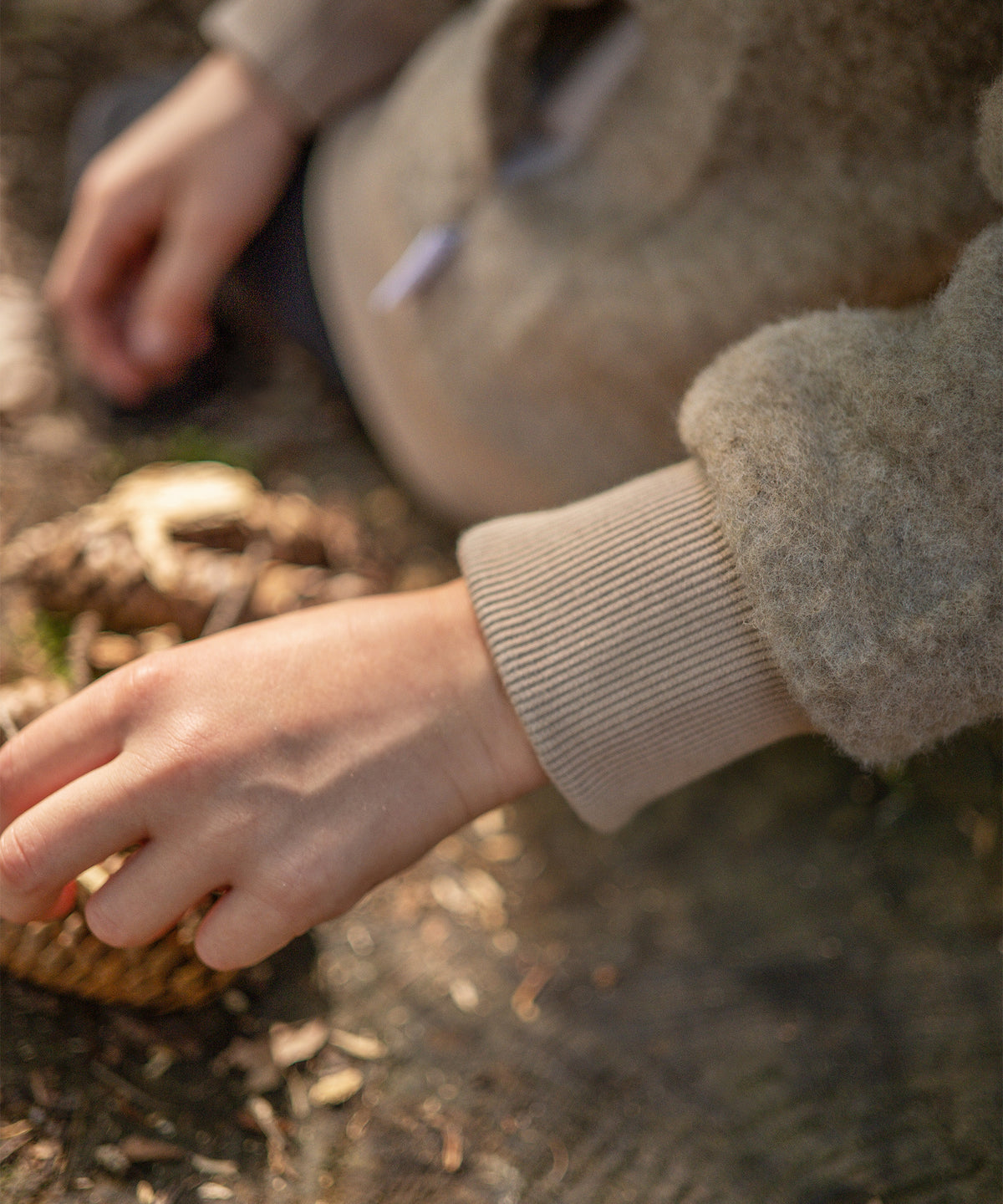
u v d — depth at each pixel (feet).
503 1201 1.57
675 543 1.50
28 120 2.90
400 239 1.93
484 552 1.54
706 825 1.92
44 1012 1.59
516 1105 1.64
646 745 1.51
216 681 1.49
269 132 2.07
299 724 1.49
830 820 1.92
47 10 3.14
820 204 1.68
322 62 2.03
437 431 2.00
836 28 1.58
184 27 3.23
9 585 1.84
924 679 1.43
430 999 1.72
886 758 1.48
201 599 1.77
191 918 1.55
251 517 1.84
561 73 1.84
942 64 1.57
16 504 2.02
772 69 1.63
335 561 1.94
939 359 1.42
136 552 1.77
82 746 1.49
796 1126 1.63
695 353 1.77
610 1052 1.69
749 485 1.44
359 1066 1.65
